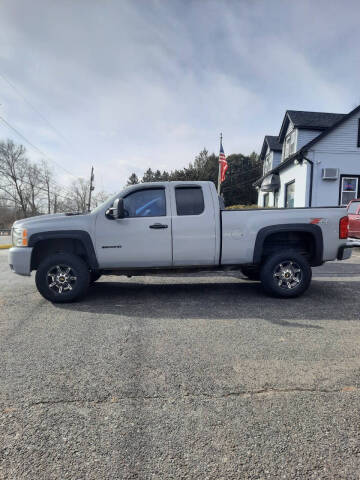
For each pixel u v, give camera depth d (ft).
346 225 17.26
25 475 5.52
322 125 57.11
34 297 17.88
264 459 5.85
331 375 8.86
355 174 50.80
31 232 16.49
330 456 5.91
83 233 16.58
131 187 17.10
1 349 10.73
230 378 8.70
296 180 55.21
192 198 16.98
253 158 168.04
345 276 23.65
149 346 10.88
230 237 16.89
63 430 6.65
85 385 8.39
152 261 16.92
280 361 9.71
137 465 5.73
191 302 16.47
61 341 11.37
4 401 7.70
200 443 6.25
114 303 16.42
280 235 18.13
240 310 14.98
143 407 7.42
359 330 12.33
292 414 7.13
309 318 13.76
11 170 157.58
